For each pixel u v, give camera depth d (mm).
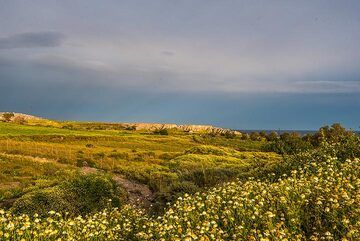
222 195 11555
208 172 26391
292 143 35031
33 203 20031
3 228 9656
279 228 8070
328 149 16609
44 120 158875
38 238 9398
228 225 9094
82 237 9953
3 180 34719
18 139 73938
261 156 45938
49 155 52000
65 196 21203
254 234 8062
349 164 12406
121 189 25797
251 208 9406
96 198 22453
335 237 7480
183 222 9898
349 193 9234
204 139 109625
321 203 8617
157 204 21156
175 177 31781
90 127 152750
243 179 19656
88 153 57719
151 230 10164
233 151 63094
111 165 47000
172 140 98688
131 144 84188
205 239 8008
